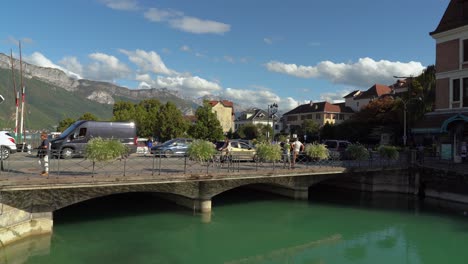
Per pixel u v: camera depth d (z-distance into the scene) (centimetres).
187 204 1697
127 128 2319
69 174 1387
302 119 9719
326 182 2678
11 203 1150
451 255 1283
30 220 1211
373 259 1246
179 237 1400
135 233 1420
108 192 1385
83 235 1372
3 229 1098
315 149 2131
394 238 1474
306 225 1647
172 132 6262
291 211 1884
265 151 1859
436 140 2742
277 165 2088
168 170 1652
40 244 1227
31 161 1742
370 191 2408
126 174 1405
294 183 2034
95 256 1160
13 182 1116
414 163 2345
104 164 1536
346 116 9238
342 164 2212
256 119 11712
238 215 1781
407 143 4822
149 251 1237
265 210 1889
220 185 1680
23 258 1119
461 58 2508
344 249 1349
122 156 1436
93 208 1811
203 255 1241
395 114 5453
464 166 2209
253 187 2373
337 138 6588
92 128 2209
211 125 5903
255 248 1338
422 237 1479
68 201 1291
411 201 2178
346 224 1667
